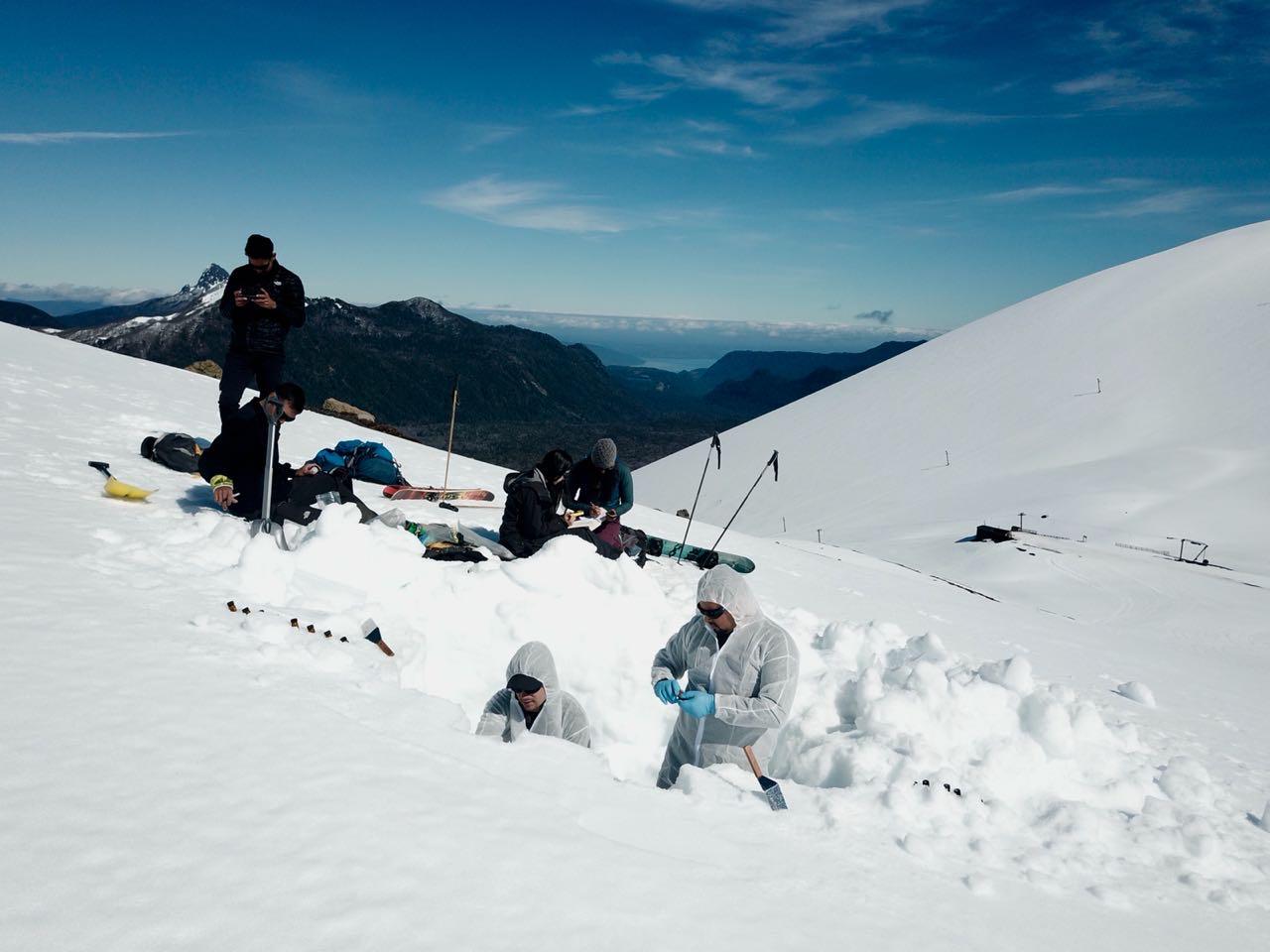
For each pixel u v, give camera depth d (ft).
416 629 18.81
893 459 411.75
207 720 10.12
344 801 8.80
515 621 21.35
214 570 16.66
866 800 11.74
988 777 13.91
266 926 6.67
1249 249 486.79
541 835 8.90
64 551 15.99
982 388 455.63
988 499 301.22
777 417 529.04
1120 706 23.90
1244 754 19.90
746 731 14.93
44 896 6.60
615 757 20.66
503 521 26.04
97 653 11.51
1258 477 254.27
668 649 16.12
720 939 7.68
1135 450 344.69
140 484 23.99
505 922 7.25
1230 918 10.27
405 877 7.64
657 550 33.91
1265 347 388.78
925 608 39.93
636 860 8.86
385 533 23.57
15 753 8.64
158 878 7.07
